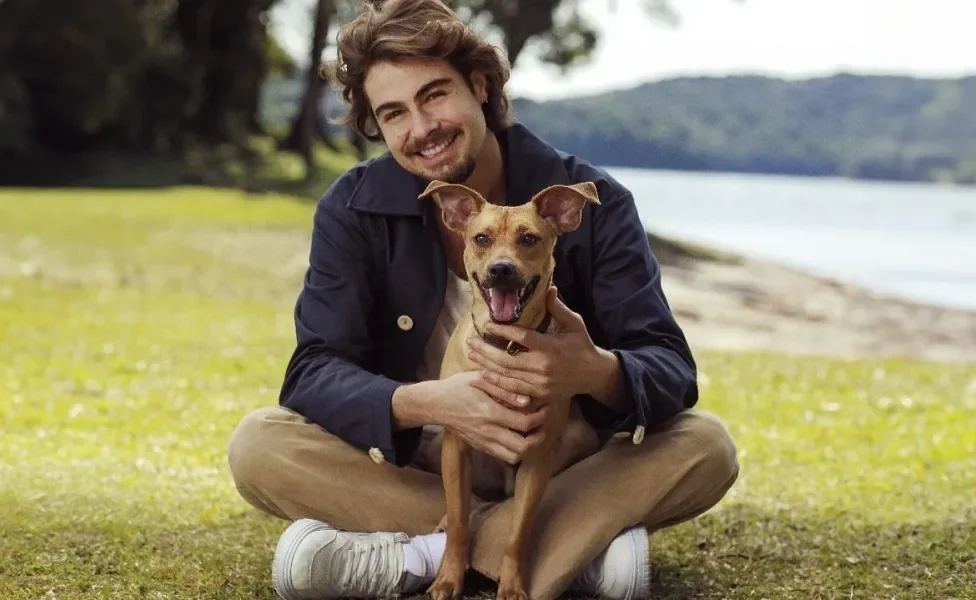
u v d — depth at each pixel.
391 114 3.54
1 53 29.84
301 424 3.55
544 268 3.37
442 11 3.57
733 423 6.33
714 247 19.88
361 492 3.51
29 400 6.51
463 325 3.48
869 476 5.12
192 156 32.50
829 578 3.62
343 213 3.68
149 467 5.06
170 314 10.25
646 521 3.49
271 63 42.88
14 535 3.88
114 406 6.41
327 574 3.28
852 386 7.66
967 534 4.05
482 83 3.64
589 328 3.74
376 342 3.76
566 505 3.38
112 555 3.73
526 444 3.18
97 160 30.41
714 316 12.65
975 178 68.50
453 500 3.32
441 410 3.24
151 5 32.94
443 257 3.68
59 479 4.73
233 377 7.36
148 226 17.84
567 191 3.39
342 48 3.59
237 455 3.55
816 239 25.12
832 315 13.16
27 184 28.36
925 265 19.84
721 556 3.89
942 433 6.11
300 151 33.72
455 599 3.31
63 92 30.53
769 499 4.66
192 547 3.89
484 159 3.74
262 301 11.79
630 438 3.48
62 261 13.49
